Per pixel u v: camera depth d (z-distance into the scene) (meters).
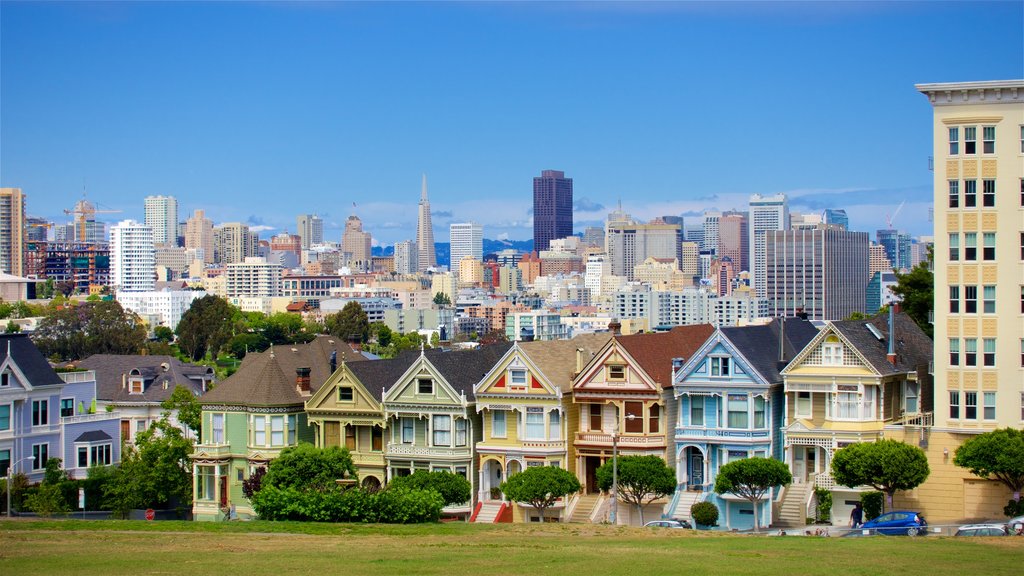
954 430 109.25
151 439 136.75
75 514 129.00
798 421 113.56
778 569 74.44
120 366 171.12
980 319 109.75
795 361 113.81
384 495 103.00
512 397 119.31
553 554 80.06
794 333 125.19
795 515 111.81
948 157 111.19
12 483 128.88
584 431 119.12
